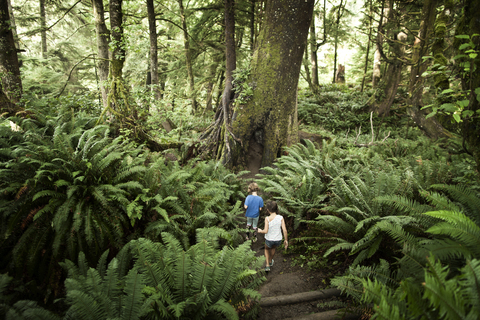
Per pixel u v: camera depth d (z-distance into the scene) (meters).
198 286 2.82
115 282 2.64
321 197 5.00
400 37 13.92
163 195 4.43
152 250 3.15
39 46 18.30
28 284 3.10
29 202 3.36
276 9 7.28
